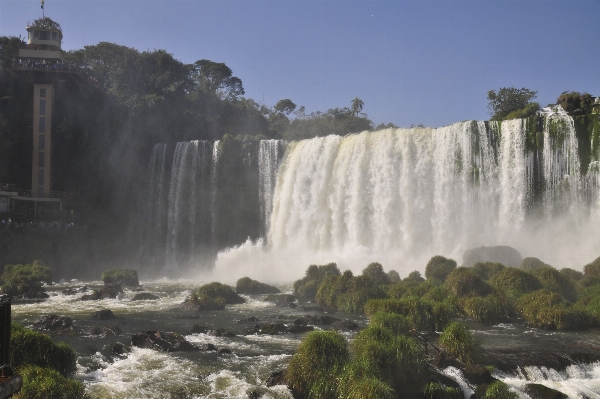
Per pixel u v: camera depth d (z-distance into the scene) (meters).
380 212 50.81
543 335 23.56
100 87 68.62
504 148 46.75
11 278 38.31
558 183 44.78
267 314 29.30
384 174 50.69
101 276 48.03
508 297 28.09
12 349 16.53
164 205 64.00
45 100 60.03
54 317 24.20
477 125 47.81
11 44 68.94
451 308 26.47
